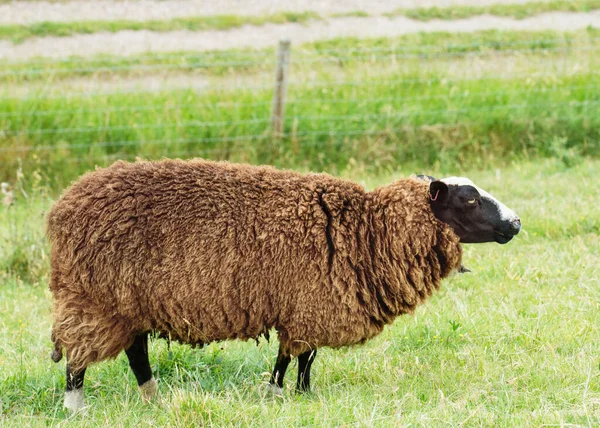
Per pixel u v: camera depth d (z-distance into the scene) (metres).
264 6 17.80
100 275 4.95
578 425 4.31
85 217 4.98
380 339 6.19
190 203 5.02
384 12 17.20
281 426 4.61
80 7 17.42
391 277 5.28
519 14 16.64
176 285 4.96
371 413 4.68
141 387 5.32
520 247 7.90
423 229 5.34
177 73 13.81
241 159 11.12
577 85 12.23
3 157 10.93
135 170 5.13
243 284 5.01
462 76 12.61
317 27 16.48
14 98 11.59
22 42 15.40
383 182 10.26
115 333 5.04
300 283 5.07
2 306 7.25
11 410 5.30
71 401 5.20
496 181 10.02
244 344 6.20
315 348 5.30
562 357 5.51
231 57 14.12
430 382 5.37
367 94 12.09
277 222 5.06
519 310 6.41
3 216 9.69
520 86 12.24
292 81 12.55
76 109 11.62
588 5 16.91
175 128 11.35
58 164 10.93
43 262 8.12
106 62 13.96
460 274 7.29
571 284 6.82
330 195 5.23
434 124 11.51
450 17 16.72
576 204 8.64
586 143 11.22
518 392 5.02
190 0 18.05
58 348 5.21
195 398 4.78
